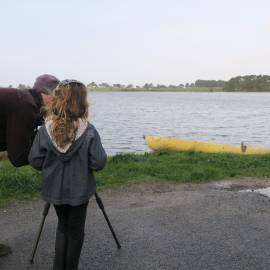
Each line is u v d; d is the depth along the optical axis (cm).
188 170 935
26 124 429
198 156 1108
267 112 7256
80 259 486
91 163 402
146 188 799
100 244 528
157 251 509
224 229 584
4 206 673
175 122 4803
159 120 5081
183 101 13125
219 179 893
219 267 469
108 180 832
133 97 18275
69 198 405
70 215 415
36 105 437
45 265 475
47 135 400
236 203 708
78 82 400
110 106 9106
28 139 434
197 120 5153
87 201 412
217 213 654
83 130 399
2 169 876
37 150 406
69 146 396
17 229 579
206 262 481
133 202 711
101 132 3597
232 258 491
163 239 546
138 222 608
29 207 670
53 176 406
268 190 811
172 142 1580
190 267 469
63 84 397
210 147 1553
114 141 2914
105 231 571
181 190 795
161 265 473
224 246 525
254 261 484
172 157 1088
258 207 688
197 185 840
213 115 6219
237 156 1123
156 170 921
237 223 609
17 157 434
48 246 524
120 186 805
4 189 736
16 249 514
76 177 403
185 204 699
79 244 420
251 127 4222
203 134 3528
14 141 429
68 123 390
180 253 504
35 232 568
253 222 614
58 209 420
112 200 720
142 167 933
